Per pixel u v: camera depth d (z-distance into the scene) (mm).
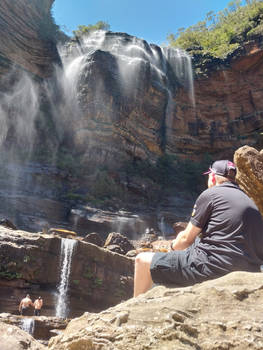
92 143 35938
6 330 2215
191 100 45594
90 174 34375
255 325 1675
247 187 4668
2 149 31500
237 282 1938
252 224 2268
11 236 14891
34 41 37594
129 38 43562
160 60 45250
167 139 43594
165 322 1742
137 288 2461
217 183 2615
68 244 16312
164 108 42625
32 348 2146
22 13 36781
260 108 43719
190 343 1676
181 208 36500
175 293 1966
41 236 15609
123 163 37531
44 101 37312
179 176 40812
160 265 2332
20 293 14414
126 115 38156
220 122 45062
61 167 32844
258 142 42906
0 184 27734
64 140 37250
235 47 46406
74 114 37312
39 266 15133
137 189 35531
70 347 1890
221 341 1657
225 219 2289
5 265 14164
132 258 19422
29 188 29281
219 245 2229
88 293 16562
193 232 2412
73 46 42281
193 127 44969
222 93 45500
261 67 44625
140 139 39781
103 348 1761
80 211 29062
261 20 47406
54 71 38906
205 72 45875
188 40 55156
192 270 2225
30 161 32156
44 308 14914
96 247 17312
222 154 44562
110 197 32906
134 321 1810
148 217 32344
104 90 37312
